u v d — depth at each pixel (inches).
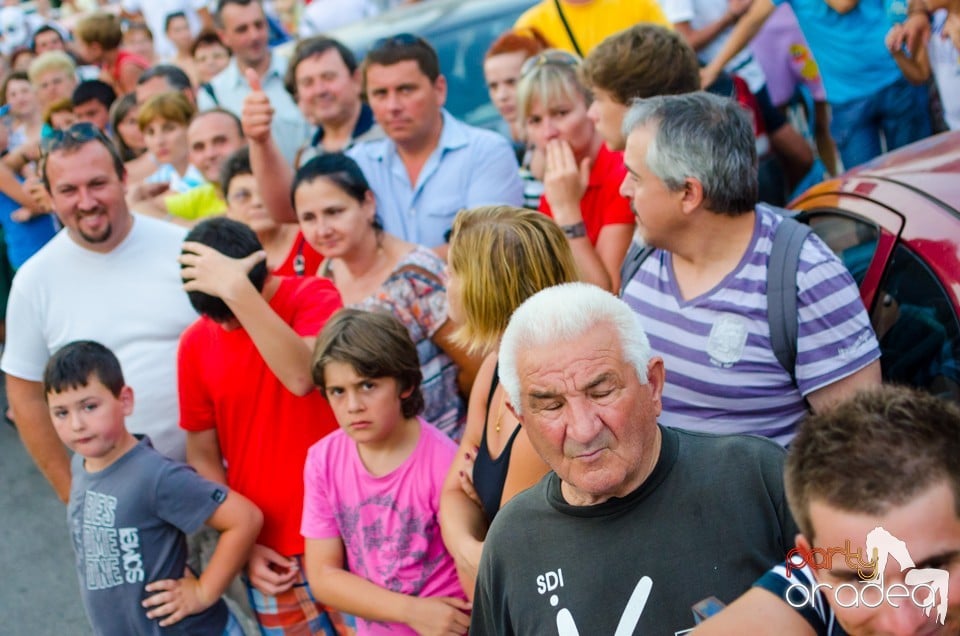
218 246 120.1
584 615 72.0
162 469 123.1
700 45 209.3
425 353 129.4
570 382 69.4
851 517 49.8
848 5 188.2
